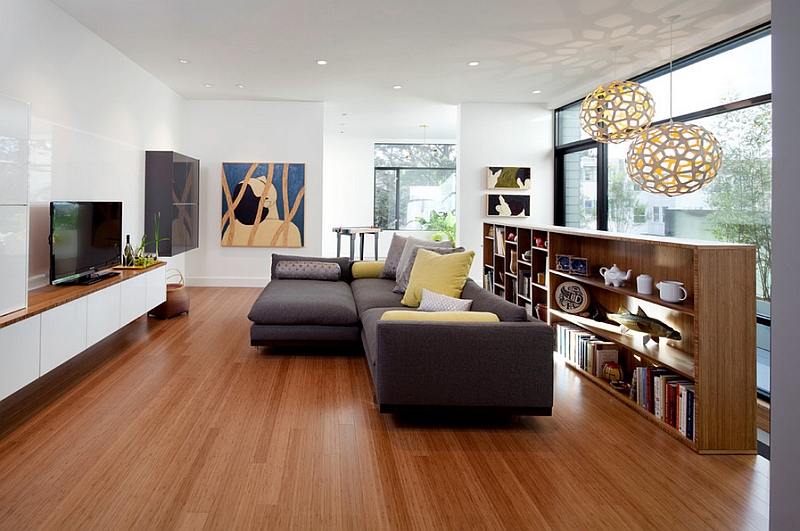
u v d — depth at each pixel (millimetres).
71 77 4551
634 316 3643
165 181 6270
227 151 7965
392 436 2908
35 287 4051
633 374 3479
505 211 8102
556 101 7762
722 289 2756
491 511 2166
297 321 4383
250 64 5969
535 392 3025
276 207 8031
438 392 2996
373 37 5020
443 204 12500
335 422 3084
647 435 2988
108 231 4805
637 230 6074
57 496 2219
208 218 8016
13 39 3730
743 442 2773
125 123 5707
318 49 5395
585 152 7309
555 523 2086
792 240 1418
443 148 12430
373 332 3504
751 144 4391
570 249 4785
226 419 3096
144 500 2199
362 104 8195
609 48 5340
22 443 2727
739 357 2758
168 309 5816
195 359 4332
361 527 2037
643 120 4309
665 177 3871
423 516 2119
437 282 4281
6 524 2006
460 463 2600
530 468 2559
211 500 2209
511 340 3004
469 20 4566
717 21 4562
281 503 2195
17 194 2986
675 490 2365
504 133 8078
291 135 8016
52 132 4266
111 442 2756
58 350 3326
